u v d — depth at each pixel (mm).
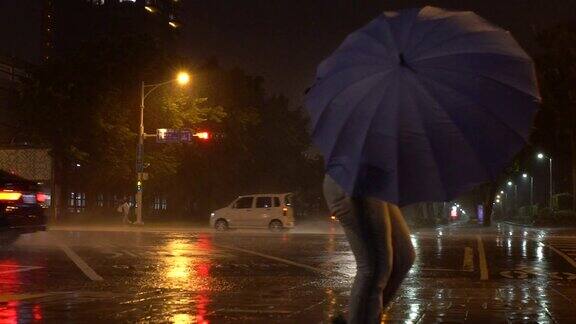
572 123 58594
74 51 51531
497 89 4512
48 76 49906
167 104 51312
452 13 4770
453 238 31484
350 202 5141
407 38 4613
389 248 5230
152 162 52406
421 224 59375
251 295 10883
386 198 4531
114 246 21984
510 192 133625
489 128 4504
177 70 52594
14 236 16547
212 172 64625
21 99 49844
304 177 85625
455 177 4496
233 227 38500
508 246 24531
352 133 4586
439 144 4480
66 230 35875
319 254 19562
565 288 12016
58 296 10633
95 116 49094
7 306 9391
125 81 50531
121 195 59469
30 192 16656
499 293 11219
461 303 9945
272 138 79438
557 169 92375
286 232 36719
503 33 4730
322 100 4809
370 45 4715
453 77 4500
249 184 74438
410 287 12203
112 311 8977
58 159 51688
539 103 4617
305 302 10000
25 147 54688
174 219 65062
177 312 8922
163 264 16359
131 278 13602
